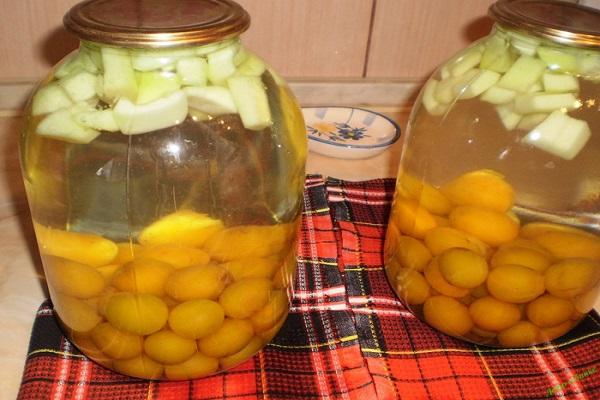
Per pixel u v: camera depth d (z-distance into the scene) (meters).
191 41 0.35
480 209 0.45
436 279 0.48
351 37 0.88
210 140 0.40
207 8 0.39
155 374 0.45
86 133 0.37
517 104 0.44
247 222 0.42
